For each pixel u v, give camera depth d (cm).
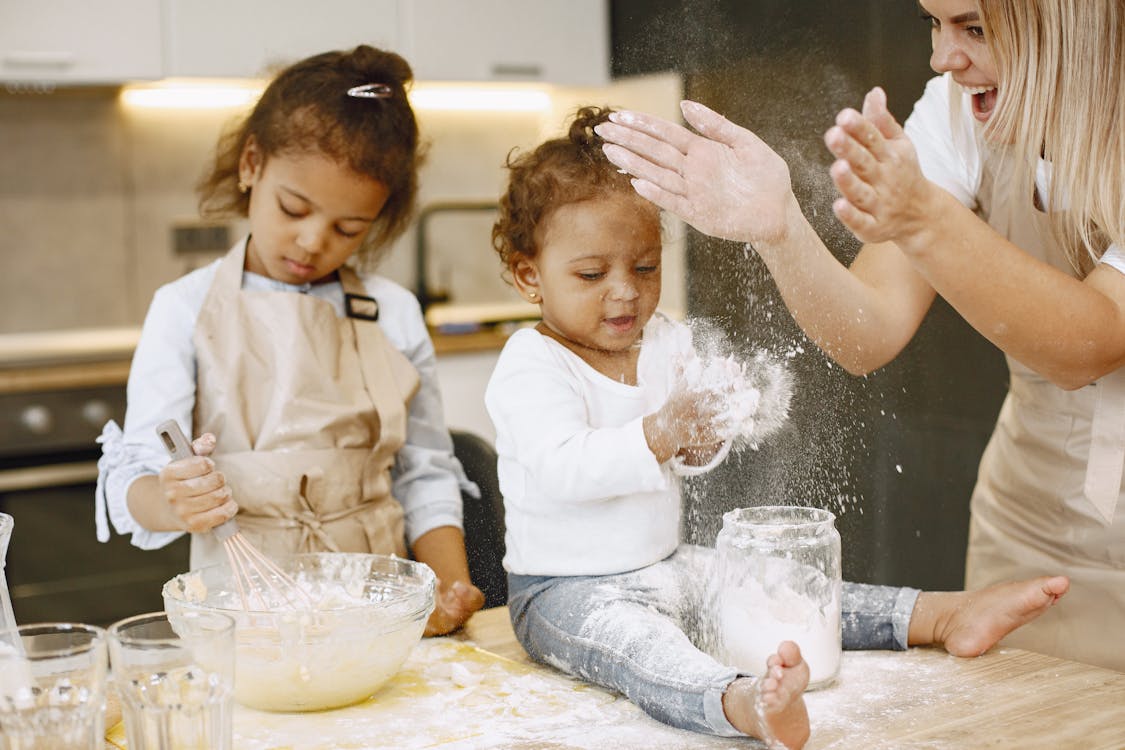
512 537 107
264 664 87
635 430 100
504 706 91
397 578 106
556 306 106
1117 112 99
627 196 103
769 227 98
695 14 120
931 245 87
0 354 276
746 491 107
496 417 108
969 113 117
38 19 248
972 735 84
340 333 136
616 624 94
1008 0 98
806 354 108
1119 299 100
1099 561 121
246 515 128
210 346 130
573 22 294
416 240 332
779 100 120
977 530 136
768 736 79
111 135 298
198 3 259
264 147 131
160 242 307
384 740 84
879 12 175
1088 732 84
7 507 240
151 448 128
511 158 114
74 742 73
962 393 221
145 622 80
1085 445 120
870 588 108
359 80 134
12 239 292
